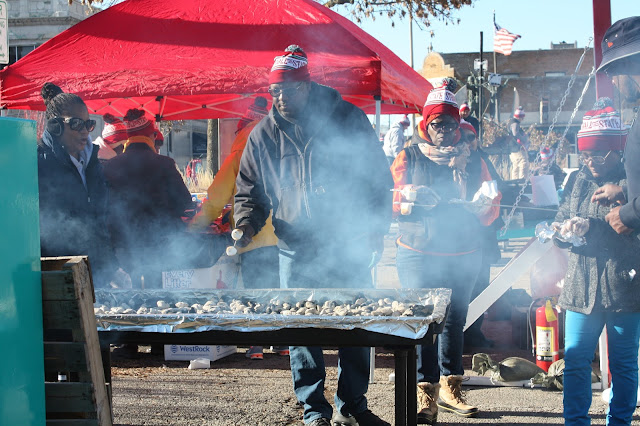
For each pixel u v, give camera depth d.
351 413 4.20
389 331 3.04
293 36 6.02
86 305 2.60
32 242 2.45
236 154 5.84
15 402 2.29
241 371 5.86
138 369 5.93
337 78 5.65
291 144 4.07
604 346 5.10
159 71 5.89
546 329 5.55
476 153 4.61
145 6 6.57
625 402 3.62
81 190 4.34
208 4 6.46
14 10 30.28
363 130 4.10
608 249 3.49
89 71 5.99
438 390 4.44
